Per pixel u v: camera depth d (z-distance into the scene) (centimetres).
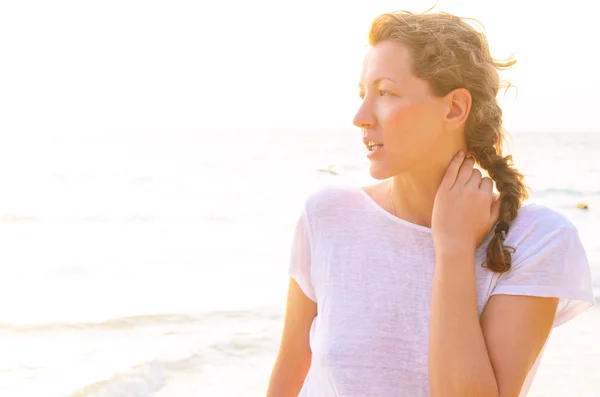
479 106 166
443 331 155
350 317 171
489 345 157
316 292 182
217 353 1001
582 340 1021
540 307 158
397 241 173
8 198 3089
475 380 151
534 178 4656
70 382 865
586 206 3145
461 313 155
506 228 163
